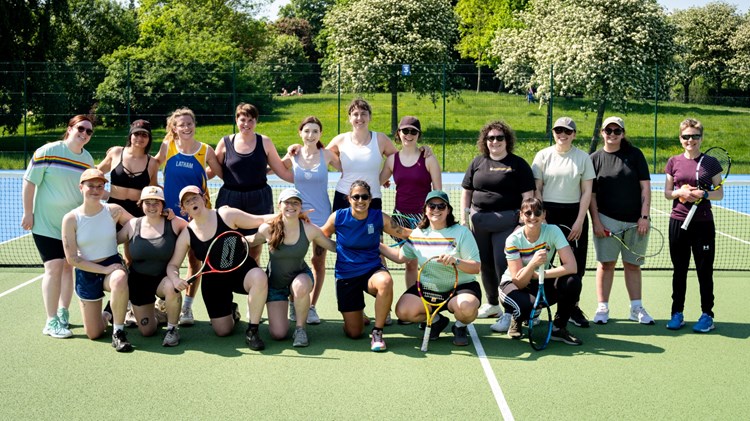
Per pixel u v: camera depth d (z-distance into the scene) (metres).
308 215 6.51
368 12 23.97
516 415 4.52
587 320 6.46
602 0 22.11
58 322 6.07
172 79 21.91
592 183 6.42
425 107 25.73
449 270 5.83
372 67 23.45
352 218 5.88
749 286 7.87
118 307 5.67
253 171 6.46
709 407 4.65
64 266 6.30
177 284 5.61
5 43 22.88
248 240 5.94
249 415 4.52
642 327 6.41
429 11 24.62
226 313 6.02
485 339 6.09
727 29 38.75
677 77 22.89
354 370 5.31
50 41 24.72
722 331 6.27
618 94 21.69
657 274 8.54
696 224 6.20
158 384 5.02
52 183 6.02
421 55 23.75
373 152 6.52
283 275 5.91
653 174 18.95
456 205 14.00
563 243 5.93
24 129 19.52
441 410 4.60
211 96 22.31
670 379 5.15
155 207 5.77
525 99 25.59
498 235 6.34
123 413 4.54
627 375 5.23
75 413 4.54
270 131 22.23
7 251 10.20
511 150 6.35
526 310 5.87
